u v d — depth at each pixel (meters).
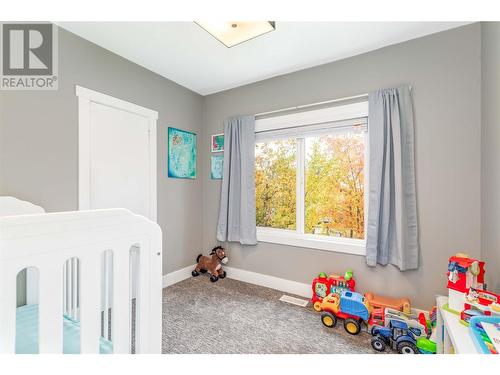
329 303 1.87
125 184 2.18
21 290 1.52
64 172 1.78
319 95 2.29
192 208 2.91
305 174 2.47
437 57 1.80
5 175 1.52
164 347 1.55
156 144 2.46
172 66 2.33
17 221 0.59
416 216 1.84
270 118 2.55
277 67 2.34
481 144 1.65
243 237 2.65
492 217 1.43
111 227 0.78
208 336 1.68
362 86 2.08
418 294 1.85
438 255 1.79
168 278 2.60
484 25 1.61
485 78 1.57
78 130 1.85
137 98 2.28
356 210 2.19
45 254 0.63
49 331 0.63
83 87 1.88
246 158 2.64
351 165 2.22
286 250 2.47
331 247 2.21
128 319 0.83
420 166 1.84
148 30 1.80
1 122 1.51
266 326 1.81
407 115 1.85
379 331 1.57
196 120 2.97
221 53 2.11
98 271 0.74
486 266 1.53
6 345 0.57
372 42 1.93
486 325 0.95
